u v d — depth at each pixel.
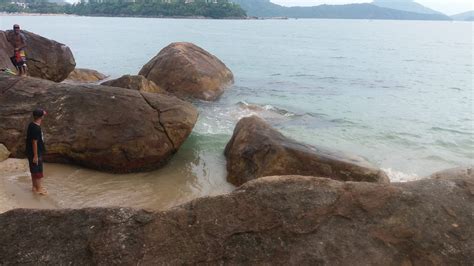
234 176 10.20
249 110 17.56
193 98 19.28
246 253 3.89
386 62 39.81
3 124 10.71
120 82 16.27
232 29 104.31
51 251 3.84
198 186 9.96
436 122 16.84
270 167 9.38
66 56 20.11
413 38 87.75
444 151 13.45
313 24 184.12
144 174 10.58
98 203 8.62
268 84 25.28
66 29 81.44
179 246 3.93
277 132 10.73
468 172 5.98
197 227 4.09
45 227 4.03
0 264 3.72
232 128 14.78
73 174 10.12
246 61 37.72
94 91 11.32
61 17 176.75
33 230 4.00
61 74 20.14
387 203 4.30
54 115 10.84
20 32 17.55
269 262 3.83
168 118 11.11
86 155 10.41
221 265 3.81
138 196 9.19
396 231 4.04
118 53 40.62
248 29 109.06
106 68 30.72
